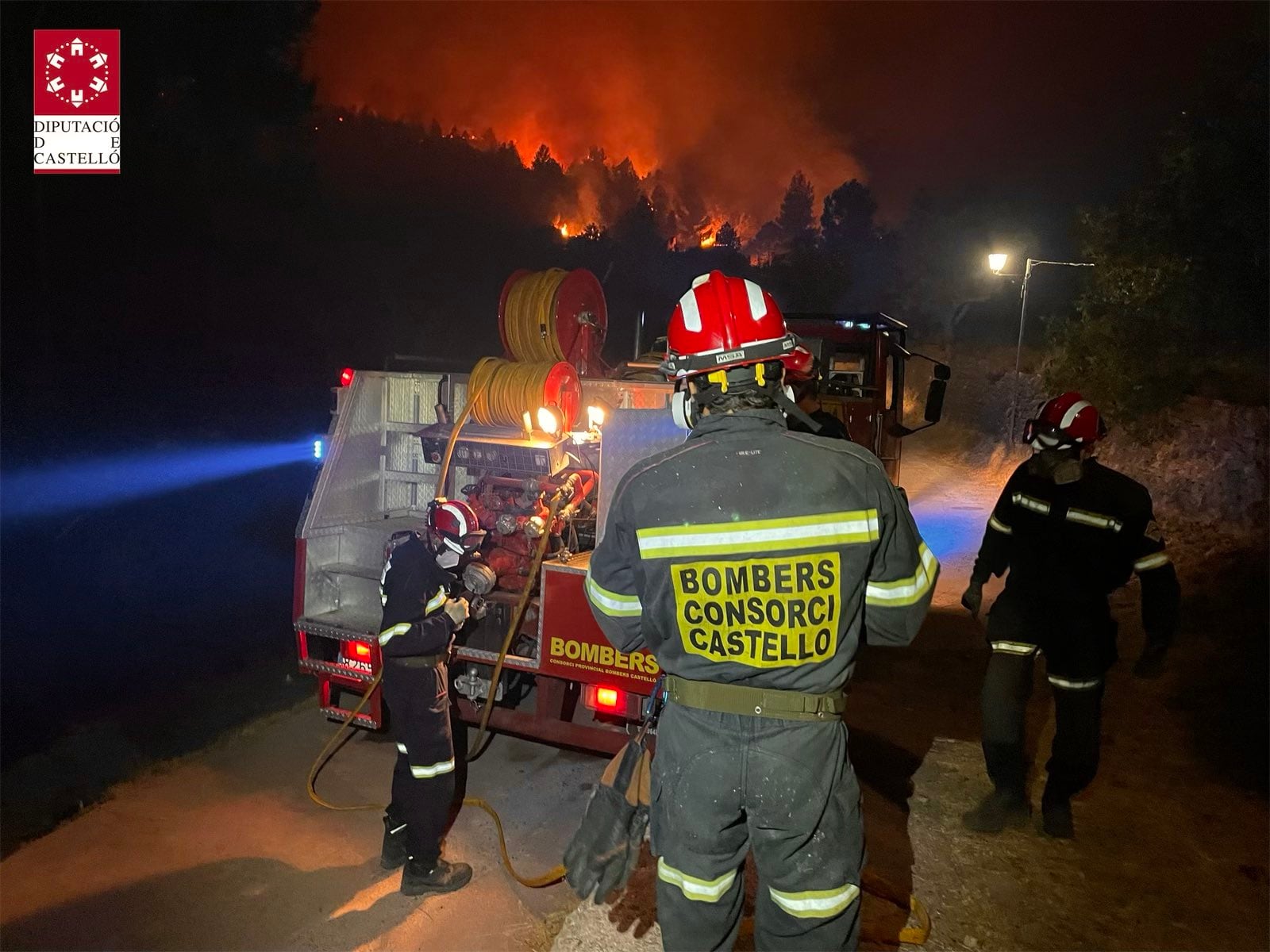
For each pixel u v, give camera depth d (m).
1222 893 3.38
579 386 4.50
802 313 7.60
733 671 1.97
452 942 3.02
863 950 2.94
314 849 3.62
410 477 5.09
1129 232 14.68
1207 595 7.52
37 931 3.01
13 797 3.98
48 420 8.59
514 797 4.14
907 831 3.82
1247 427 10.78
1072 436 3.56
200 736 4.74
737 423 2.03
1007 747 3.78
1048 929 3.12
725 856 2.03
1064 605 3.63
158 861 3.49
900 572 2.01
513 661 4.18
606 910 3.16
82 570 7.12
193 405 10.32
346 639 4.44
